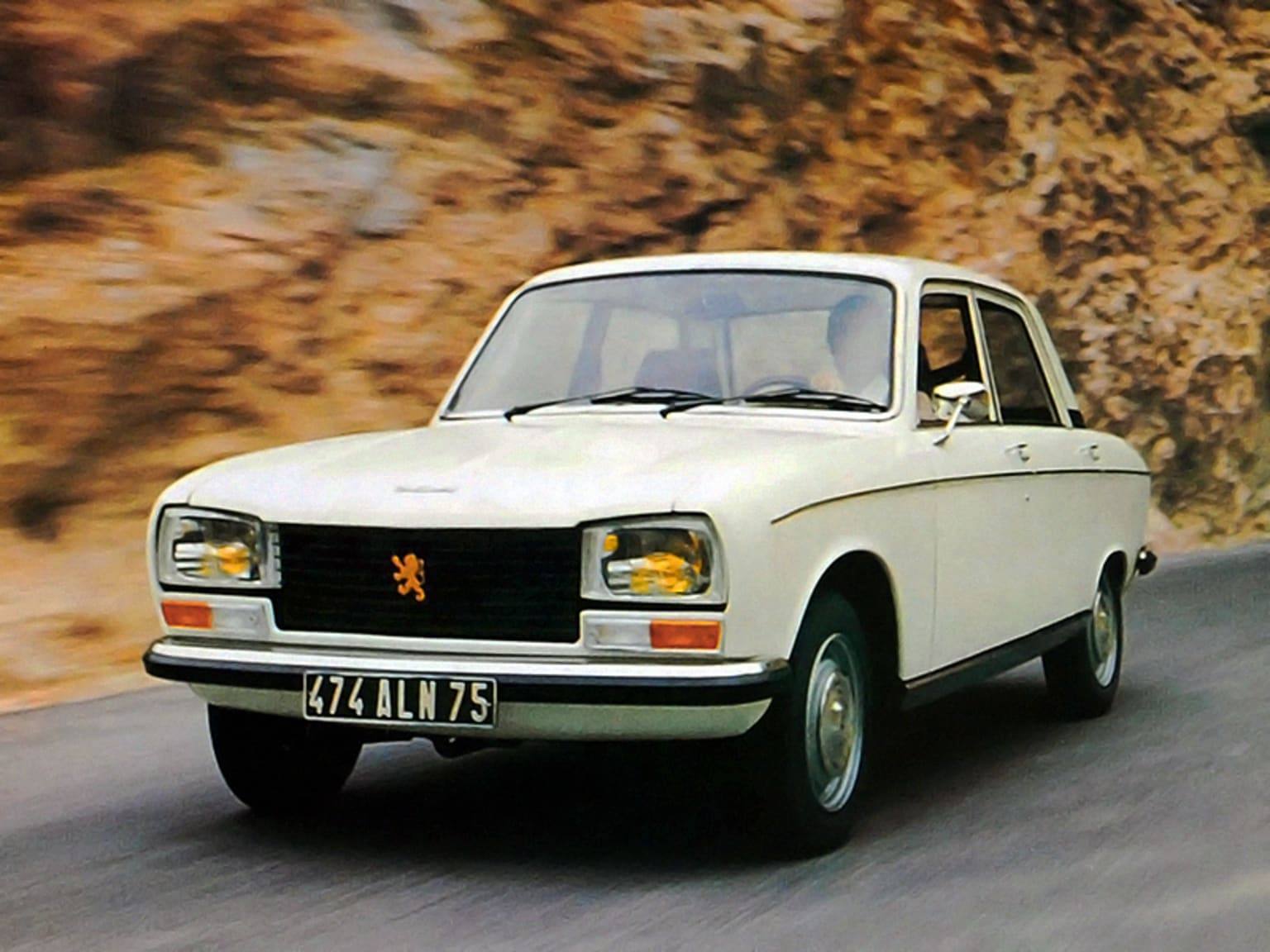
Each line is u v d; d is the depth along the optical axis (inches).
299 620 175.8
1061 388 268.2
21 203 403.5
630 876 172.9
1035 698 292.0
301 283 427.8
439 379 439.5
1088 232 678.5
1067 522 254.4
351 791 214.2
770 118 578.9
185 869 175.8
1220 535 683.4
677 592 163.0
